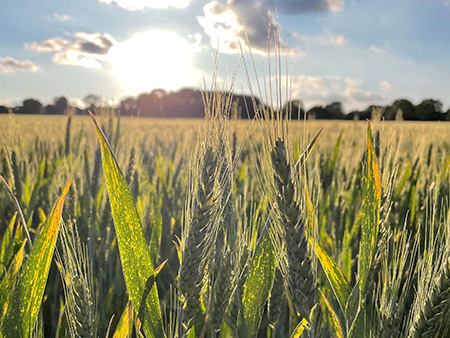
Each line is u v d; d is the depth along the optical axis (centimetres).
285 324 295
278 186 158
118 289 321
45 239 147
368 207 159
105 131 454
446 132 1127
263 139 160
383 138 197
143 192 536
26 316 147
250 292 195
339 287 177
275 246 178
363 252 159
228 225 218
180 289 160
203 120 164
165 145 1203
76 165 558
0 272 263
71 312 162
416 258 284
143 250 153
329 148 841
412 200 432
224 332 217
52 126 1486
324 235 359
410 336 156
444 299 145
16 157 435
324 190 570
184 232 168
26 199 465
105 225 361
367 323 163
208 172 158
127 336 161
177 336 166
